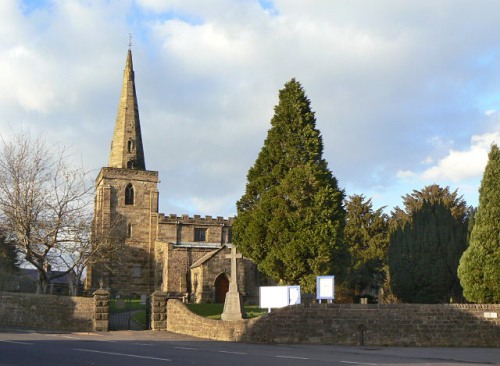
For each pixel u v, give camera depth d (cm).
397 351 2397
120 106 8088
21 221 3831
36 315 3297
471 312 2777
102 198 7512
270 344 2655
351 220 6969
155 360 1680
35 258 3938
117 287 7300
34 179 3947
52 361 1603
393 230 5119
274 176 4147
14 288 4972
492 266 2995
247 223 4112
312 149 4162
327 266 3825
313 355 2070
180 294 6397
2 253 4288
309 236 3812
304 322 2739
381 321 2734
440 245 4450
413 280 4453
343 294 5544
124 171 7669
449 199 6594
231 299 3219
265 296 3080
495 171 3098
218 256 6200
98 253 4434
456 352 2378
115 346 2198
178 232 7669
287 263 3819
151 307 3356
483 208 3091
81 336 2828
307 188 3950
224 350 2166
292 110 4216
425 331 2728
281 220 3891
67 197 4216
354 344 2708
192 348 2228
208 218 7794
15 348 1980
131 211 7606
